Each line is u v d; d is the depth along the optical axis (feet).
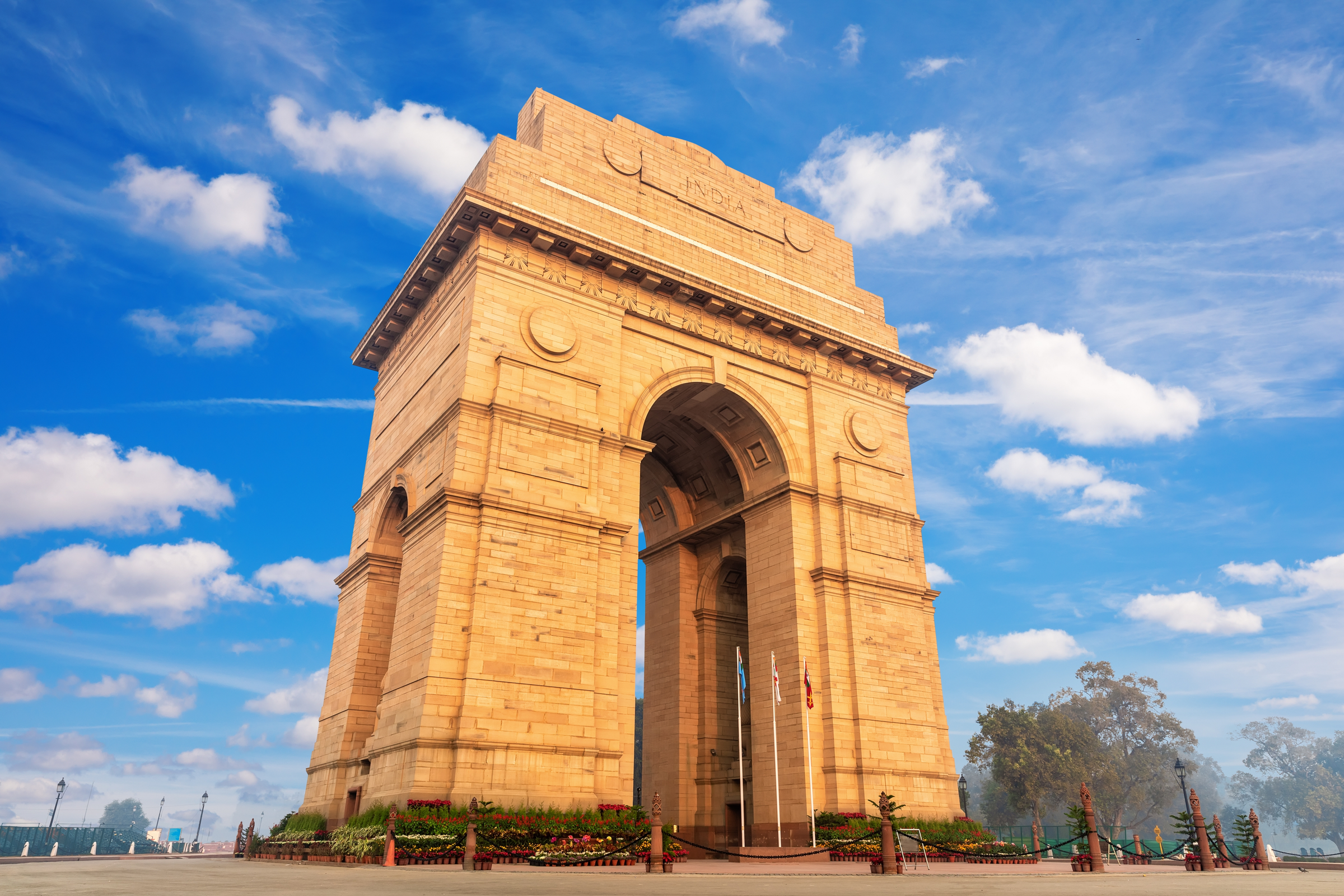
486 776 98.02
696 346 143.02
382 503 138.00
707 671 161.58
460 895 42.01
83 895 39.42
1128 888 56.90
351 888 48.52
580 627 111.86
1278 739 515.50
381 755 106.11
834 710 132.36
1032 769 280.72
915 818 131.03
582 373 125.90
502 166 131.44
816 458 149.07
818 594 140.67
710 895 46.44
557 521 114.62
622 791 111.86
